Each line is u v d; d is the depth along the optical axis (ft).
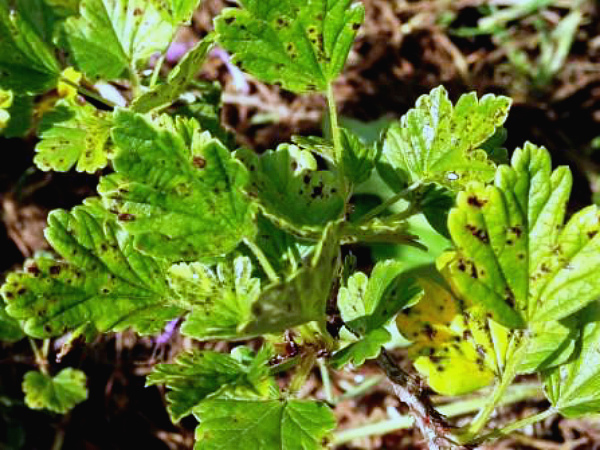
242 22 0.88
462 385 0.91
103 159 1.01
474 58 1.89
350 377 1.58
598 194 1.64
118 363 1.57
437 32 1.89
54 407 1.36
